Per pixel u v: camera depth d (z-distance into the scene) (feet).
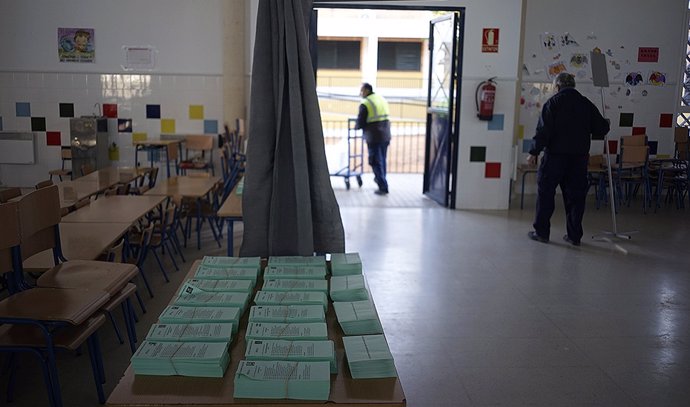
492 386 11.44
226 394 6.16
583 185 21.07
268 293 8.12
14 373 10.87
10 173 28.53
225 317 7.40
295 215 9.92
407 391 11.18
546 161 21.13
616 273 18.38
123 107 28.25
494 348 13.08
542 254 20.30
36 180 28.58
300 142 9.55
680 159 28.86
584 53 29.55
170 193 18.29
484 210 26.96
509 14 25.75
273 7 9.46
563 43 29.35
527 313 15.11
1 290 12.76
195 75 28.12
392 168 40.50
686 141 29.53
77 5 27.48
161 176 28.76
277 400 6.08
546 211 21.49
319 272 8.87
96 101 28.14
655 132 30.60
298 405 6.05
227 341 6.85
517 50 26.00
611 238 22.41
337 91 57.57
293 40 9.39
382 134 30.01
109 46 27.81
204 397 6.11
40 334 9.34
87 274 10.60
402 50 57.00
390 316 14.74
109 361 12.05
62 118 28.19
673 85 30.25
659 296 16.47
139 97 28.19
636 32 29.68
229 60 27.45
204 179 21.17
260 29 9.52
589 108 20.84
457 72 26.16
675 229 24.04
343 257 9.63
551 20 29.17
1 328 9.54
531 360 12.55
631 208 28.14
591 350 13.07
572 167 20.98
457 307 15.43
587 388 11.42
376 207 27.27
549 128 20.59
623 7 29.43
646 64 29.99
